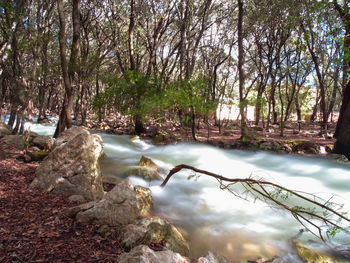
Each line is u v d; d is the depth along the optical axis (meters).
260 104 16.02
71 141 5.81
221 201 6.53
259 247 4.52
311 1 13.69
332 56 20.23
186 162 11.23
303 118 36.94
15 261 3.00
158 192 6.61
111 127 20.89
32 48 12.66
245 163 11.89
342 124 12.88
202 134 18.31
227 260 3.85
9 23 10.82
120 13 18.70
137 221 4.18
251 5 18.12
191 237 4.65
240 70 14.44
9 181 5.81
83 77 11.27
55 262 3.05
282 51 23.34
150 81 13.08
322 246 4.59
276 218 5.72
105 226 4.04
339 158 12.16
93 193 5.39
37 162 7.71
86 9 18.31
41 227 3.87
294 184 8.97
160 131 16.80
